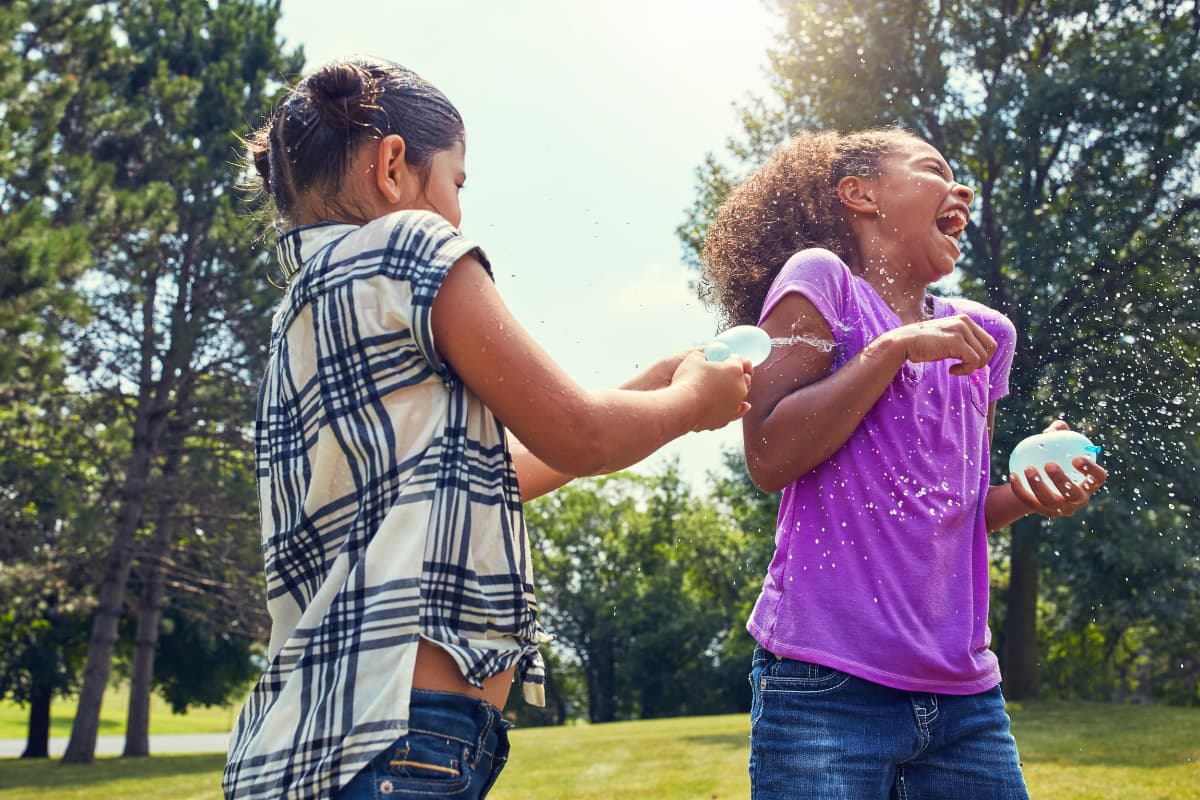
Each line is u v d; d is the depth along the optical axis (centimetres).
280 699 111
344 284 122
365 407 118
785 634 167
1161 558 1026
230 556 1811
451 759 111
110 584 1762
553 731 1812
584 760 977
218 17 1878
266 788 109
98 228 1494
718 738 1206
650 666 3897
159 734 4300
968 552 173
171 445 1798
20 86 1224
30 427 1673
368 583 112
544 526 4044
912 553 167
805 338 171
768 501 1498
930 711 164
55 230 1205
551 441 118
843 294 176
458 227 135
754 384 171
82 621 2461
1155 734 851
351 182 130
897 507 167
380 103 130
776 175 199
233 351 1753
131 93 1808
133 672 1947
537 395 117
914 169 188
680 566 3891
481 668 113
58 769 1551
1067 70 1043
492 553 118
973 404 184
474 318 118
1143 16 1153
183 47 1859
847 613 165
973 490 178
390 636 110
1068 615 1577
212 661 2617
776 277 186
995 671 172
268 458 126
